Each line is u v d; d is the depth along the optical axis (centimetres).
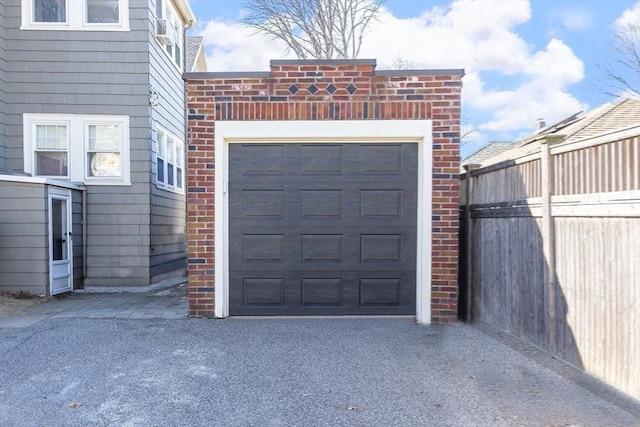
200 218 575
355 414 321
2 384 371
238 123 572
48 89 893
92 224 902
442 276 565
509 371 397
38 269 752
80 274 883
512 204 487
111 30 901
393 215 582
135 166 909
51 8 909
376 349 462
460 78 566
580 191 381
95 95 901
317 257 582
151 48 931
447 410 326
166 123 1056
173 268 1108
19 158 890
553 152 416
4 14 884
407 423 308
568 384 366
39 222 752
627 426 297
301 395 353
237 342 483
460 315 608
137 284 904
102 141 912
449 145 566
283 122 571
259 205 583
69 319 580
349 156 582
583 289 381
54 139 902
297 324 553
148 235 911
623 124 938
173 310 635
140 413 322
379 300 584
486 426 302
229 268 584
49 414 320
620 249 337
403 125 568
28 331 522
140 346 468
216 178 573
